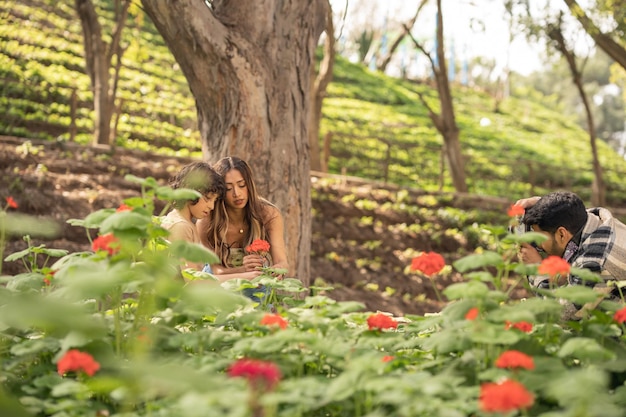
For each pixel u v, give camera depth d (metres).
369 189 16.56
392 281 13.79
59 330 2.65
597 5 14.45
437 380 2.34
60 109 19.39
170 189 2.79
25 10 26.08
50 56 23.16
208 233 5.07
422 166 23.42
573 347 2.40
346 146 22.92
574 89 69.31
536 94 55.31
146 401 2.52
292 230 7.41
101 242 2.86
